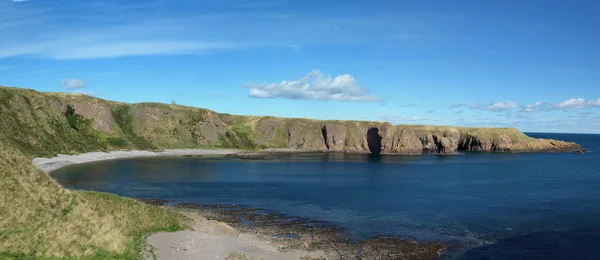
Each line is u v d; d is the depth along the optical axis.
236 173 110.31
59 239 26.00
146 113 187.50
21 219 26.80
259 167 128.88
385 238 46.09
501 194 77.31
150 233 36.41
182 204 64.12
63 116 144.50
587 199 71.31
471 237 46.91
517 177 106.12
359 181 97.38
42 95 138.75
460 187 87.38
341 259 38.16
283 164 142.00
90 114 161.12
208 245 36.41
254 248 39.16
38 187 33.34
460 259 39.34
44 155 110.06
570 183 93.31
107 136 157.62
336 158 174.88
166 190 77.94
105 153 141.62
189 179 94.62
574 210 61.62
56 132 127.75
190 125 196.12
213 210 60.12
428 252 41.19
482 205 65.81
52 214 30.14
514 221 54.56
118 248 28.67
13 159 34.94
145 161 134.12
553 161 159.50
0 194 28.36
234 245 38.72
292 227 50.47
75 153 125.88
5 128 103.69
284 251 39.59
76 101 163.00
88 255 25.58
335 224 52.50
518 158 176.50
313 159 167.62
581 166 137.25
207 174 105.44
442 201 69.56
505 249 42.59
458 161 161.75
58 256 23.70
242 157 168.12
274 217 56.22
